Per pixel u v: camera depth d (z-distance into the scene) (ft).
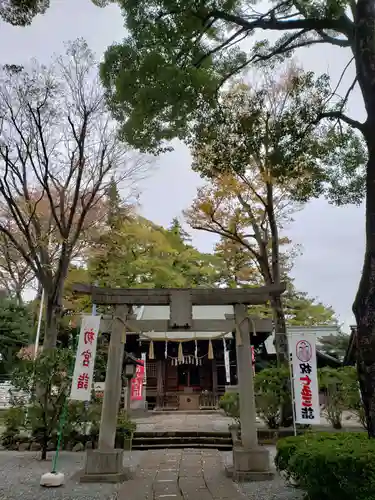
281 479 28.55
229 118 33.17
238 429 47.47
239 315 32.68
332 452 17.63
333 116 27.30
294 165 33.55
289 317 109.50
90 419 40.34
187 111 30.76
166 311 89.97
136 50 28.66
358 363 20.80
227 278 101.91
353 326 63.21
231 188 53.31
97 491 26.13
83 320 33.35
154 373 84.74
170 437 47.39
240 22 26.78
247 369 31.89
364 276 21.12
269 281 55.21
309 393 35.17
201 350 80.33
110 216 58.44
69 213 50.65
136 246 86.48
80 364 32.24
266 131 33.14
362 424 47.29
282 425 49.37
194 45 28.53
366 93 23.03
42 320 89.81
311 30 29.22
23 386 38.22
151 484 28.07
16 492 25.96
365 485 16.12
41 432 38.83
